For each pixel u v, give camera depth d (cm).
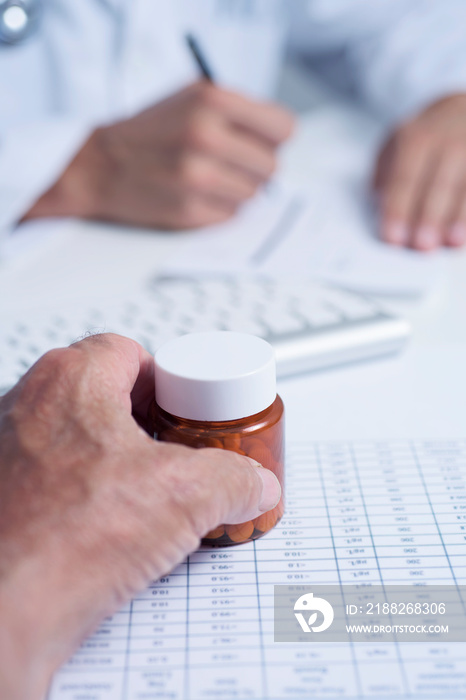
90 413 35
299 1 93
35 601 32
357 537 38
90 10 73
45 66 76
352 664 33
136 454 34
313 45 101
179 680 33
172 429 37
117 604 33
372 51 92
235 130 65
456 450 42
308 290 51
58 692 33
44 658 32
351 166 76
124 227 65
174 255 57
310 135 85
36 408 36
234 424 37
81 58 75
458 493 39
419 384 46
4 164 63
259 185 67
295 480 40
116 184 65
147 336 46
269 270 54
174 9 80
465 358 48
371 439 42
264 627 35
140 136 64
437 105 73
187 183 61
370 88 92
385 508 39
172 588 36
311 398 45
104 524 33
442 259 56
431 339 49
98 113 78
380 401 45
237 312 48
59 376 36
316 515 39
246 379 36
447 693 32
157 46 78
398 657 33
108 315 49
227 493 34
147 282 55
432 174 62
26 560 32
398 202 60
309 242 58
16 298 53
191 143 62
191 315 48
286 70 106
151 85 80
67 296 53
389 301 53
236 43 89
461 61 84
